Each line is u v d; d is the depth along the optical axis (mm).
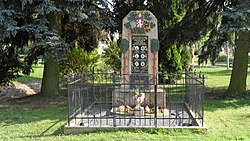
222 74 28453
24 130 7695
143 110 8719
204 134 7059
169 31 14562
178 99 11852
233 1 12945
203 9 14180
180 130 7148
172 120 8250
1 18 10430
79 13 12008
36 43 11531
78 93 9234
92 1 12953
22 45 13828
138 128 7195
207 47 15141
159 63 18688
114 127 7250
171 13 14680
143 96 8938
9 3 11078
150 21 10000
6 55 14586
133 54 10078
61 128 7773
